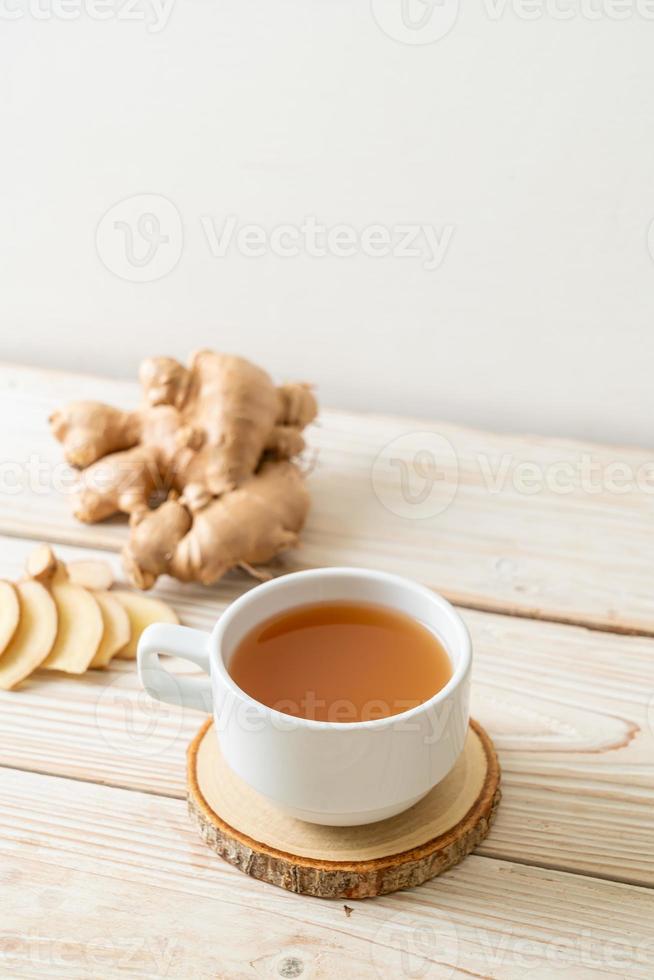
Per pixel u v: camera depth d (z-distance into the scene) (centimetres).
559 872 63
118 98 89
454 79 84
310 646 64
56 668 71
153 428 81
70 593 74
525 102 84
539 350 91
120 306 96
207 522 75
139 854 64
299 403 82
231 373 79
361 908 62
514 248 88
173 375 80
